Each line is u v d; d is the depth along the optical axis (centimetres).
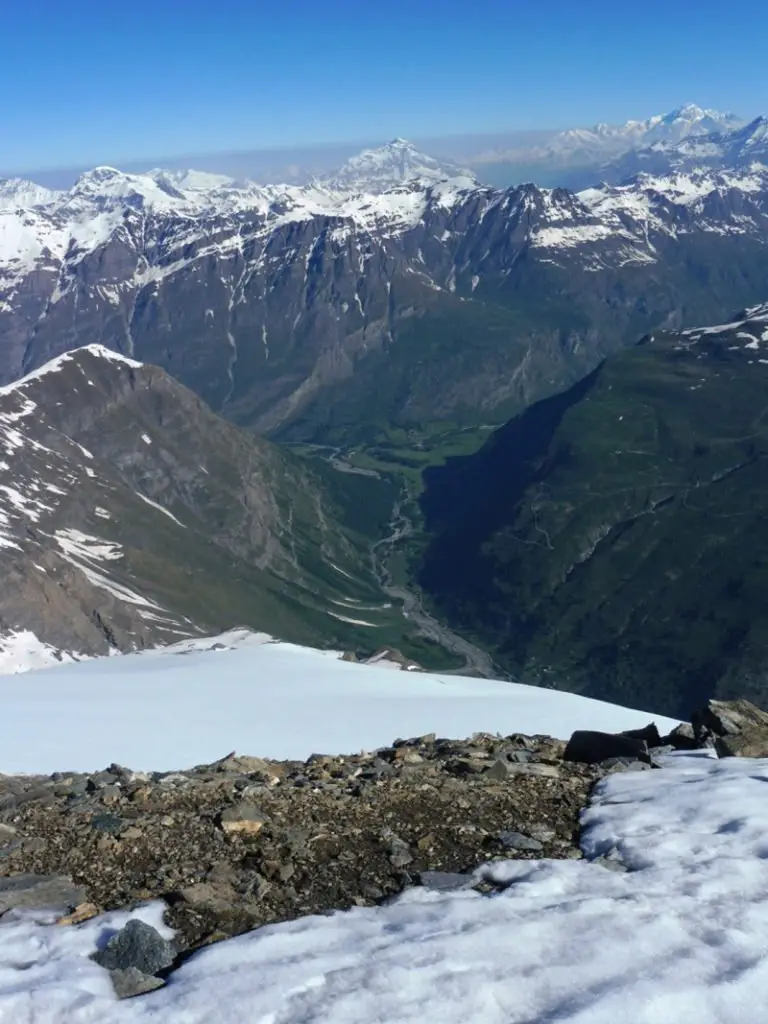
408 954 1195
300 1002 1102
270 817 1745
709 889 1356
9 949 1279
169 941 1298
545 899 1358
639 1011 1065
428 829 1680
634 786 1888
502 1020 1070
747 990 1100
